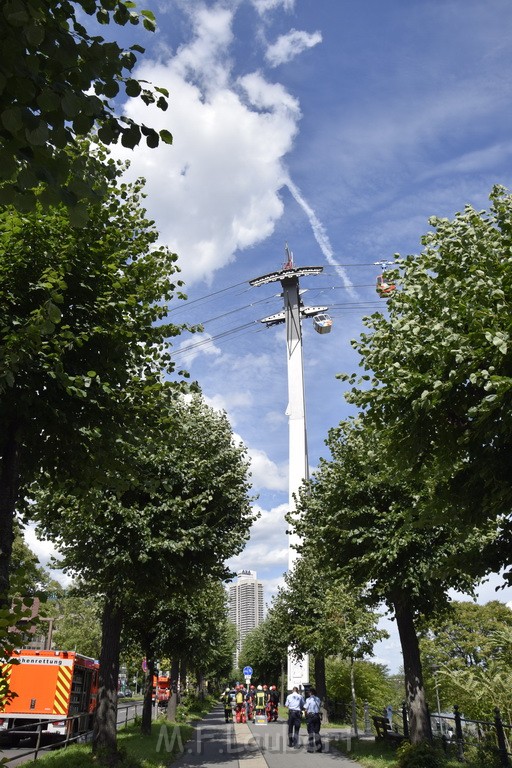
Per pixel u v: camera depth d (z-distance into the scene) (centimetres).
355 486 1477
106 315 823
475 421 770
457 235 855
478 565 934
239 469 1717
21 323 703
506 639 1320
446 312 797
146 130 422
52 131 370
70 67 386
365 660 3197
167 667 4056
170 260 962
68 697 1959
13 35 346
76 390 694
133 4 441
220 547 1614
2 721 1939
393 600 1495
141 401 887
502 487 818
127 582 1455
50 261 759
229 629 6412
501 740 1062
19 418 735
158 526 1461
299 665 4269
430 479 1020
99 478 848
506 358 729
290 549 4059
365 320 958
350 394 928
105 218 819
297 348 6059
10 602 471
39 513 1357
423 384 837
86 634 6122
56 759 1212
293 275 6244
